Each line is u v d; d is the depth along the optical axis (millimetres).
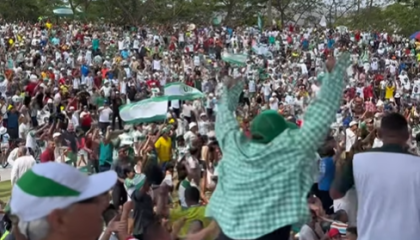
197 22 96250
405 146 5895
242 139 4602
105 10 93438
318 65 54406
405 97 46812
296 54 60594
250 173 4379
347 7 98812
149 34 65062
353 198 6305
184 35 64938
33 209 3613
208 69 43125
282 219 4250
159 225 8297
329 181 12719
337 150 13594
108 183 3771
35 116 31578
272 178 4316
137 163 17281
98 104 34375
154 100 22562
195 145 18578
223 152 4660
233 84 5082
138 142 21625
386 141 5762
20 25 63719
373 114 29312
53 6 94562
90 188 3730
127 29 70375
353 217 8148
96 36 58750
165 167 17062
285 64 54625
